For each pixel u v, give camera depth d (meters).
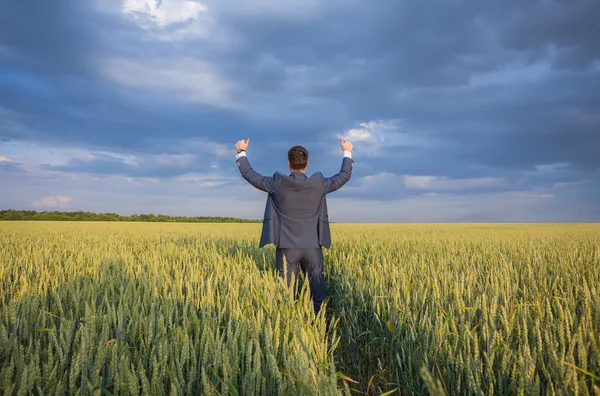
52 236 12.06
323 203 4.52
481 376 2.20
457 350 2.46
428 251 7.10
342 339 3.74
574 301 3.21
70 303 3.06
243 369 2.09
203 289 3.34
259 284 3.64
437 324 2.65
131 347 2.32
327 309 4.66
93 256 6.05
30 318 2.69
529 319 2.69
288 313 2.80
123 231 16.22
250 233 15.32
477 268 5.09
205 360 2.06
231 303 2.94
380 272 4.57
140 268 4.70
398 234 13.53
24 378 1.73
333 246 7.88
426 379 1.23
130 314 2.75
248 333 2.49
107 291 3.31
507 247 8.06
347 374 3.20
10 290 3.86
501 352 2.30
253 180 4.42
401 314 3.07
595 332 2.41
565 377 1.96
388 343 3.11
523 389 1.84
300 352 2.12
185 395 1.96
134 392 1.73
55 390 1.85
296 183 4.23
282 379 1.97
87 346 2.07
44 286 3.52
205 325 2.25
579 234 13.86
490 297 3.37
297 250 4.33
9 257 6.00
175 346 2.12
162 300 3.14
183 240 10.52
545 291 3.62
